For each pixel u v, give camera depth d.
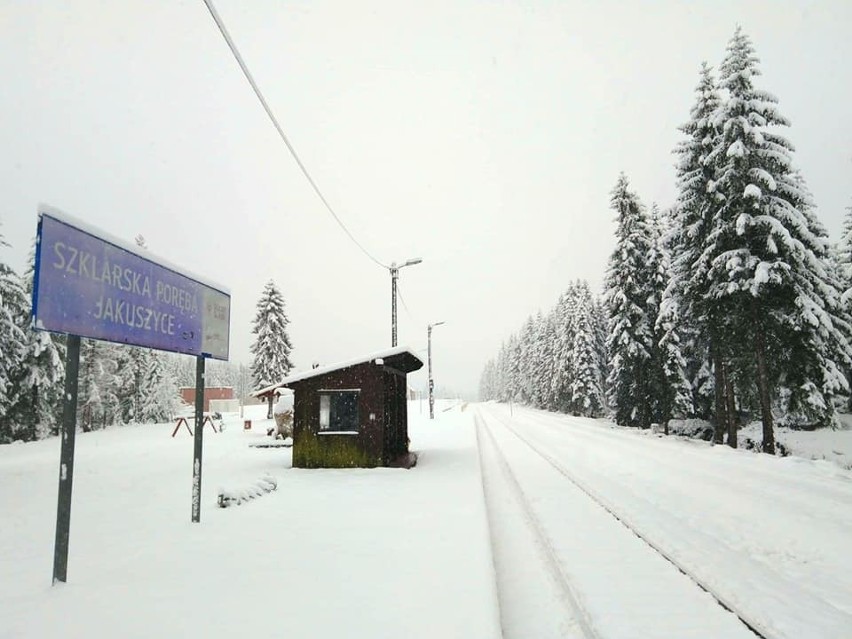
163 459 19.28
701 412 32.19
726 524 8.43
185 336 8.20
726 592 5.60
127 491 11.98
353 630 4.26
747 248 19.75
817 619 4.93
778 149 19.58
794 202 20.27
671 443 22.84
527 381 88.25
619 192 32.00
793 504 9.73
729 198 19.83
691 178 22.83
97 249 6.17
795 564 6.50
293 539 7.28
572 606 5.42
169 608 4.81
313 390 15.56
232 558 6.39
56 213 5.50
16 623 4.50
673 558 6.77
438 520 8.33
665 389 29.12
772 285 19.42
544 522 8.89
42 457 23.22
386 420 15.84
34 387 36.00
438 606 4.76
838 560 6.60
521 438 25.98
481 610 4.65
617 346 31.56
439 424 37.59
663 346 28.64
